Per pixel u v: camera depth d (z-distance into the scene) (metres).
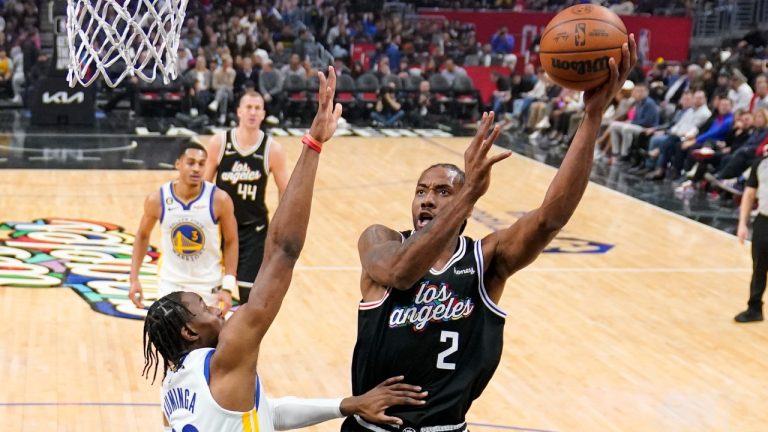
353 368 3.76
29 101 22.55
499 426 6.59
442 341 3.59
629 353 8.19
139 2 3.88
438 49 26.06
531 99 21.66
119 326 8.34
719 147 15.25
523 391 7.26
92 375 7.23
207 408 3.29
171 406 3.40
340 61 23.39
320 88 3.20
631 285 10.26
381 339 3.62
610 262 11.16
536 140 20.75
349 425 3.73
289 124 22.05
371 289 3.66
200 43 24.20
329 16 26.30
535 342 8.37
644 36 26.23
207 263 7.14
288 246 3.22
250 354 3.28
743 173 14.47
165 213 7.02
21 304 8.77
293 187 3.21
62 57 20.25
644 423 6.73
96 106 23.09
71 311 8.66
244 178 8.00
